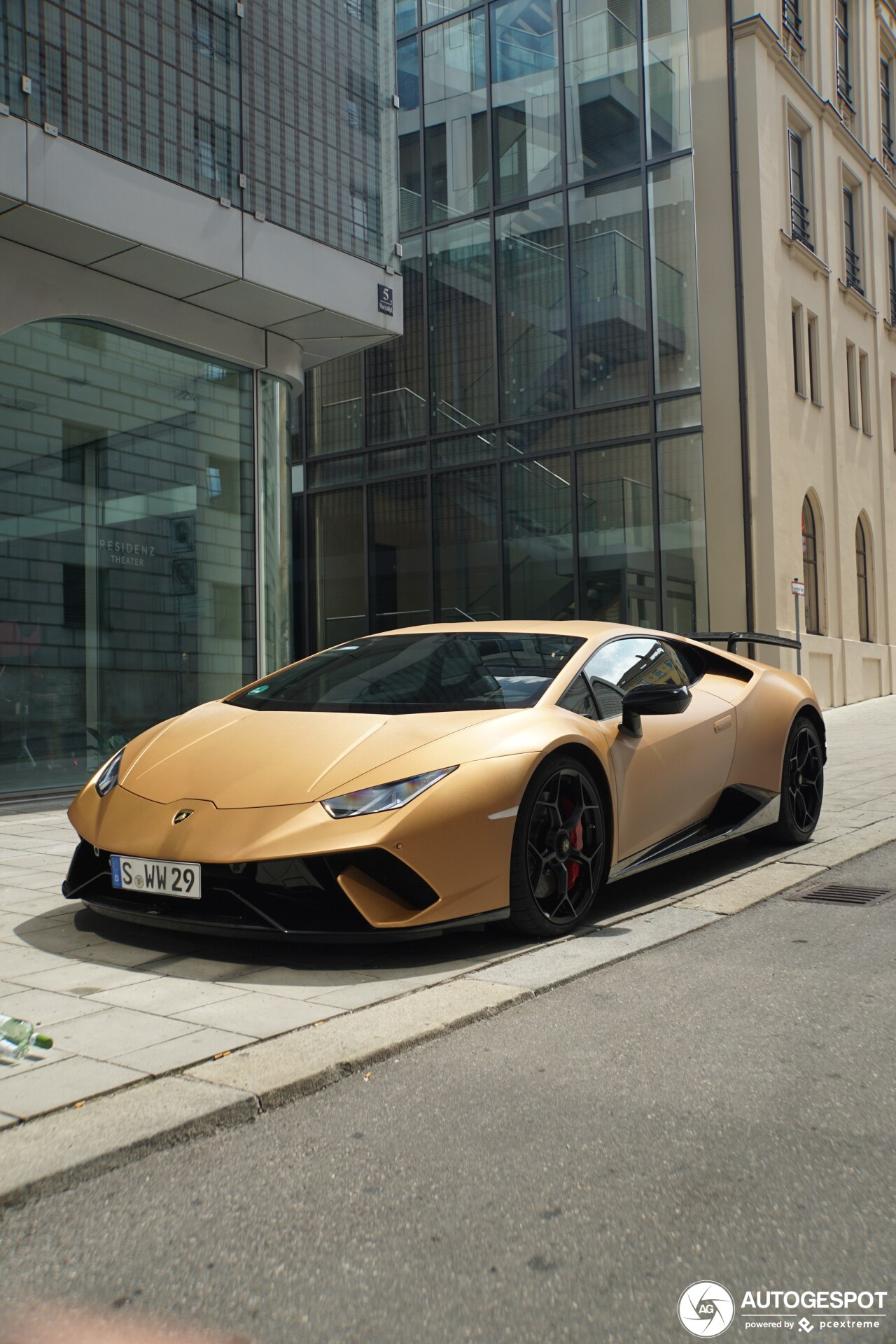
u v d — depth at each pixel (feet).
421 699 13.20
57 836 20.51
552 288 52.75
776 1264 5.53
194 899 11.02
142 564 26.99
